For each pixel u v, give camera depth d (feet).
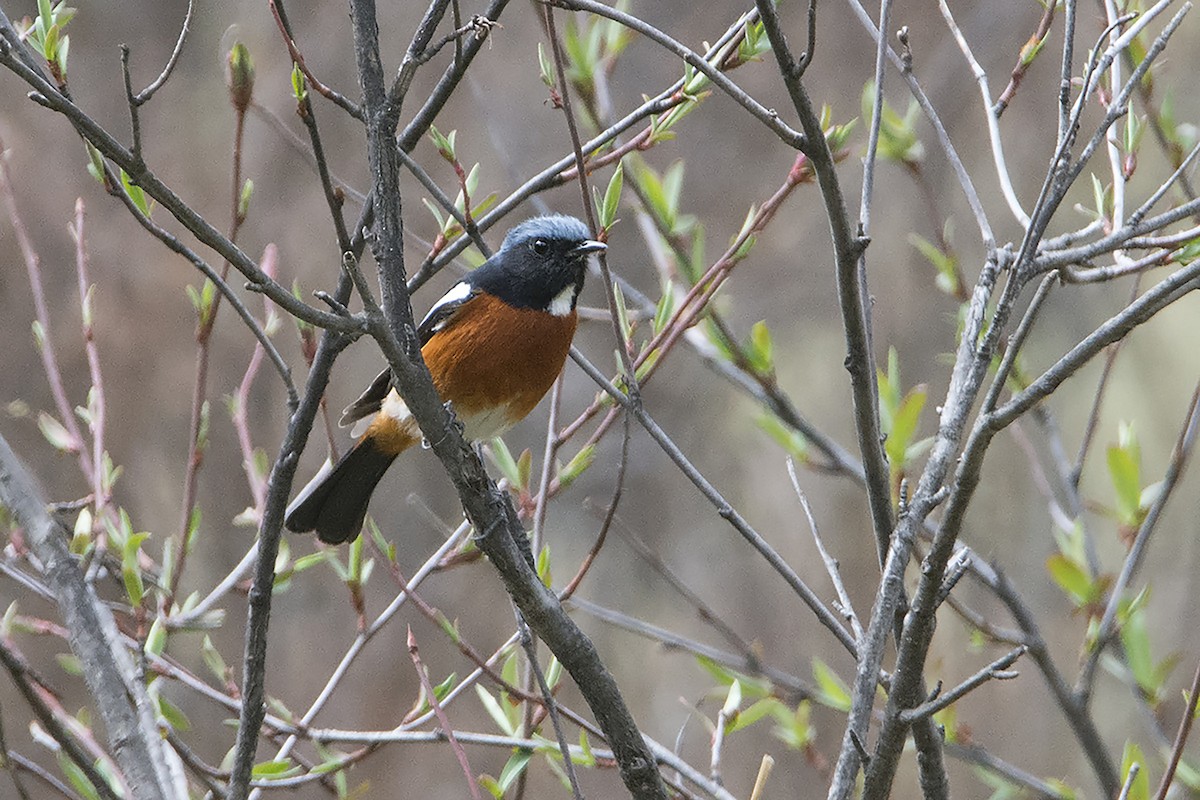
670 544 55.57
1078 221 48.26
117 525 28.02
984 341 18.33
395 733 23.77
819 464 27.55
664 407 57.00
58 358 46.14
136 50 51.47
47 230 47.09
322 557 25.95
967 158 51.62
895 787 44.06
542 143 52.70
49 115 48.55
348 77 50.67
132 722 19.97
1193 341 50.60
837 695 26.84
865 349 19.39
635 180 27.58
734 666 27.99
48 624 24.64
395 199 19.26
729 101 55.52
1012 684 46.55
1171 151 25.17
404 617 52.29
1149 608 48.83
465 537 26.68
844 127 25.88
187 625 24.25
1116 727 46.06
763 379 27.43
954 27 22.43
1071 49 18.88
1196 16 50.93
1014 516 49.26
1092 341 16.75
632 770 19.31
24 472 21.88
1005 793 25.58
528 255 29.19
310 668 51.34
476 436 30.27
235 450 46.96
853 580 53.21
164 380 46.83
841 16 54.24
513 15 53.88
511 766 22.57
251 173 49.93
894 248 51.70
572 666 19.27
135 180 15.98
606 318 30.55
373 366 50.42
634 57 54.75
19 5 49.93
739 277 55.67
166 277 47.39
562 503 56.39
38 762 43.60
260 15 51.62
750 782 49.80
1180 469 23.91
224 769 24.88
